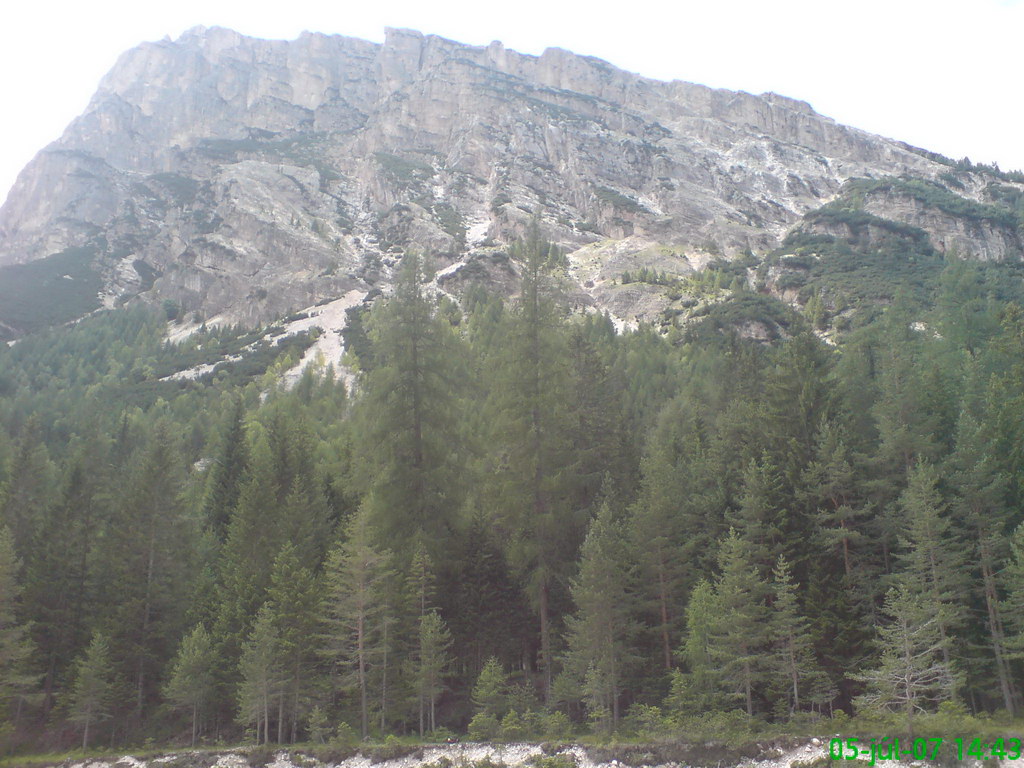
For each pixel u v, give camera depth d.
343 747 33.19
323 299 182.12
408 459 40.94
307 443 59.44
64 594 44.12
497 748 31.78
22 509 50.84
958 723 27.62
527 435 40.41
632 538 38.06
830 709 32.06
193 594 45.00
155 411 108.94
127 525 45.28
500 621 41.62
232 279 199.25
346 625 36.47
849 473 35.53
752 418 43.72
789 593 31.88
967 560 32.84
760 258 171.25
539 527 39.19
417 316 42.19
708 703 31.34
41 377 139.88
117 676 39.81
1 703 37.81
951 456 35.38
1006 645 30.27
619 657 34.53
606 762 29.45
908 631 28.69
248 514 45.22
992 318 52.84
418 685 35.69
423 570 38.22
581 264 180.12
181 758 34.00
